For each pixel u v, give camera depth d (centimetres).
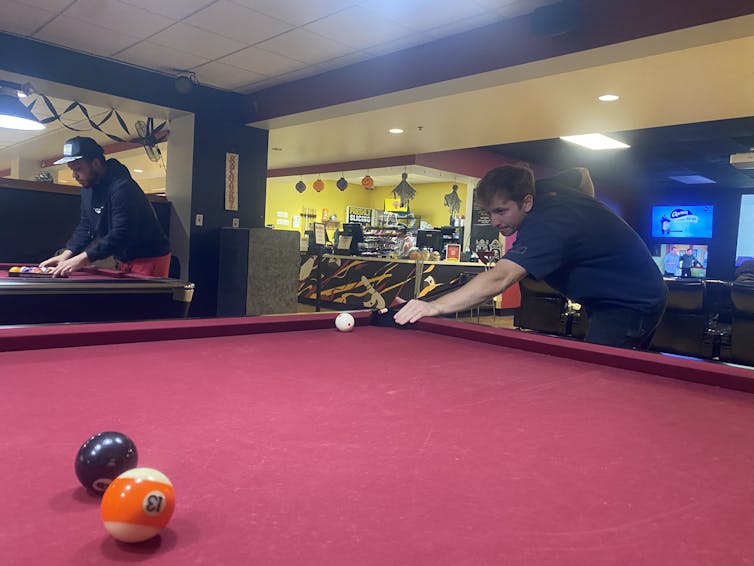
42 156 1061
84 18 401
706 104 526
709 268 1171
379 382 142
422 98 470
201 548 62
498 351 189
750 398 140
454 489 81
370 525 69
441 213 1291
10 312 269
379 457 92
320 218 1341
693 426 117
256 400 122
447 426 110
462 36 406
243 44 441
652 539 69
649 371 163
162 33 424
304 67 493
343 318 216
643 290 215
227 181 589
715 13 292
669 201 1216
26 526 65
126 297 304
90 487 72
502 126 654
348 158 949
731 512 77
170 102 540
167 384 132
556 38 355
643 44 331
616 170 998
